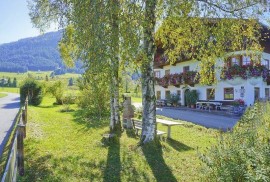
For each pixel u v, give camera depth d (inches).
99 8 350.9
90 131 593.3
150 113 458.3
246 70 1118.4
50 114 880.9
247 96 1123.9
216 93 1251.2
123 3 377.4
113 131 581.9
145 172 358.9
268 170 192.9
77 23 368.5
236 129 289.0
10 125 670.5
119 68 380.8
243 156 219.3
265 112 396.2
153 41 443.5
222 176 215.8
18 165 322.7
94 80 369.4
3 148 434.0
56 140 497.0
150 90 457.7
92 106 879.1
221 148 249.8
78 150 437.7
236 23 483.8
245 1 469.7
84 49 358.3
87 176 338.3
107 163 384.2
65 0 484.1
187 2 415.8
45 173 336.2
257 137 247.9
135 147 453.4
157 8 418.9
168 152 438.9
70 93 1439.5
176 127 698.2
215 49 482.9
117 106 585.0
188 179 340.2
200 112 1136.8
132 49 355.6
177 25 481.7
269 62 1283.2
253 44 523.8
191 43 493.7
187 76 1337.4
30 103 1289.4
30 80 1328.7
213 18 476.4
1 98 1902.1
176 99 1460.4
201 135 604.7
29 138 489.4
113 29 356.8
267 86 1264.8
